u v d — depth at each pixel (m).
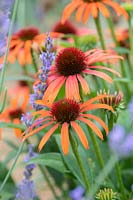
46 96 0.66
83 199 0.67
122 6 0.94
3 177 0.81
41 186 0.91
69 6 0.95
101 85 0.95
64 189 0.90
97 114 0.81
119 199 0.70
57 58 0.71
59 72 0.70
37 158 0.67
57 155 0.69
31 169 0.67
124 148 0.47
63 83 0.69
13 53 0.92
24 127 0.69
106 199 0.65
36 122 0.64
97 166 0.77
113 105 0.68
